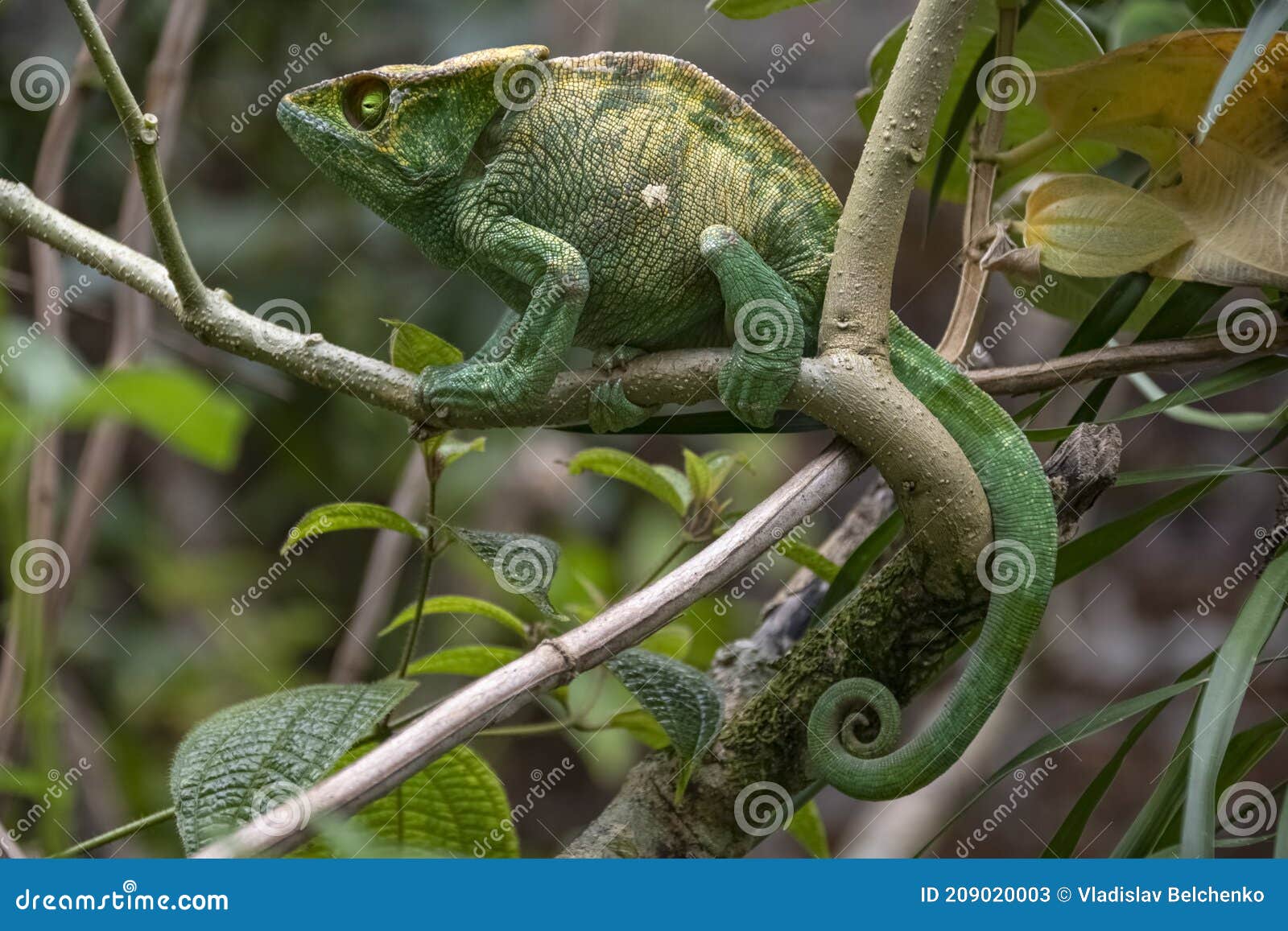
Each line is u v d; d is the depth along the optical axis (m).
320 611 6.13
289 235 5.46
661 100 2.01
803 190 2.06
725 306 1.92
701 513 2.34
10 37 4.61
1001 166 2.25
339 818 1.49
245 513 6.20
